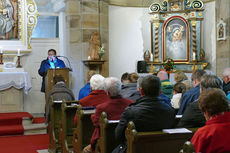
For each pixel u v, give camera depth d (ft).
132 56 39.99
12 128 27.02
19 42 36.45
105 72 36.78
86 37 35.63
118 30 39.19
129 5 39.78
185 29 37.88
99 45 35.09
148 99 10.89
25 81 31.86
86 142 15.53
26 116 29.01
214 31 36.63
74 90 35.78
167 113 10.94
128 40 39.73
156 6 38.91
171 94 19.40
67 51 36.37
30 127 27.55
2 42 35.94
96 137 13.38
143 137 9.37
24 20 36.52
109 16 38.52
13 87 31.91
